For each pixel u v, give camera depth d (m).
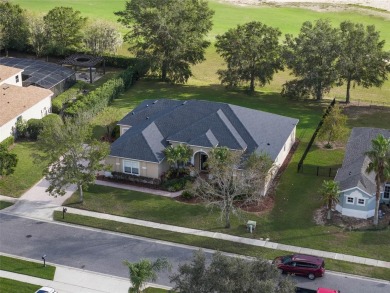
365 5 158.00
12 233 57.31
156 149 67.06
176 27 95.12
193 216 60.16
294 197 63.81
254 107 90.25
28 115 79.19
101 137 77.19
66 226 58.59
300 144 77.19
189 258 53.50
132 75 98.38
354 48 87.44
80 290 49.34
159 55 96.44
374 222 58.25
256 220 59.28
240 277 35.06
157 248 55.12
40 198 63.41
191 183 64.19
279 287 36.16
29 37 108.88
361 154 65.06
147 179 66.38
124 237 56.91
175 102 76.12
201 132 67.94
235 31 93.69
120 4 157.62
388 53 87.94
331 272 51.44
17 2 154.25
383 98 97.62
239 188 57.81
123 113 84.81
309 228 58.03
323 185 58.50
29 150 74.12
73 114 80.31
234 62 93.38
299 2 161.25
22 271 51.56
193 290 35.25
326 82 90.19
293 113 87.88
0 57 105.38
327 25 90.81
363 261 52.91
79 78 100.50
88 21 117.06
